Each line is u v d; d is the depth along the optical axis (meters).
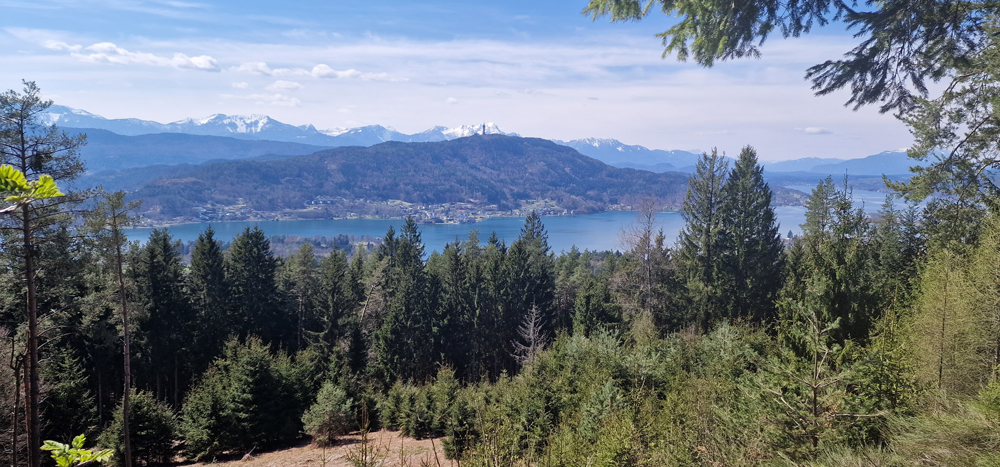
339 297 52.25
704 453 11.08
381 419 28.19
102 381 39.72
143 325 40.72
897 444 8.46
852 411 9.46
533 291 54.03
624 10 8.34
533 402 19.20
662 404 17.08
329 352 47.34
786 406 9.83
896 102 8.98
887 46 8.24
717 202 42.72
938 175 13.52
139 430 22.95
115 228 25.50
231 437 24.64
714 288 40.47
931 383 11.65
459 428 18.66
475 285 55.19
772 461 9.59
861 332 11.41
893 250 36.38
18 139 22.44
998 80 11.15
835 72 8.82
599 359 23.88
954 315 12.21
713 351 23.42
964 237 15.45
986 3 7.80
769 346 19.67
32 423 11.06
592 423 16.25
